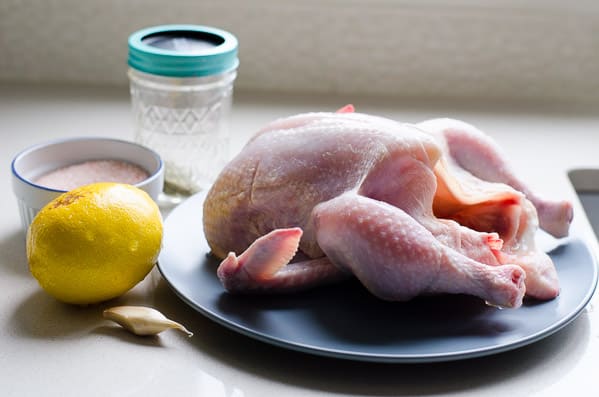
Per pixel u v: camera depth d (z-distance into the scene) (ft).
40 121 2.90
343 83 3.25
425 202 1.99
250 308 1.91
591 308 2.05
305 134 1.99
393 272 1.86
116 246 1.89
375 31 3.18
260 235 2.05
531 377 1.81
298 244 1.96
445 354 1.76
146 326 1.87
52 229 1.87
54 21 3.14
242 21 3.16
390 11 3.16
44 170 2.31
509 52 3.22
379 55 3.22
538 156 2.81
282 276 1.93
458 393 1.75
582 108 3.22
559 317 1.92
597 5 3.17
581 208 2.51
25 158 2.26
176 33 2.47
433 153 1.97
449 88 3.27
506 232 2.12
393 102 3.19
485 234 2.01
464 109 3.16
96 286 1.90
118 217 1.90
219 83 2.43
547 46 3.22
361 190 1.95
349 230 1.86
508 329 1.87
